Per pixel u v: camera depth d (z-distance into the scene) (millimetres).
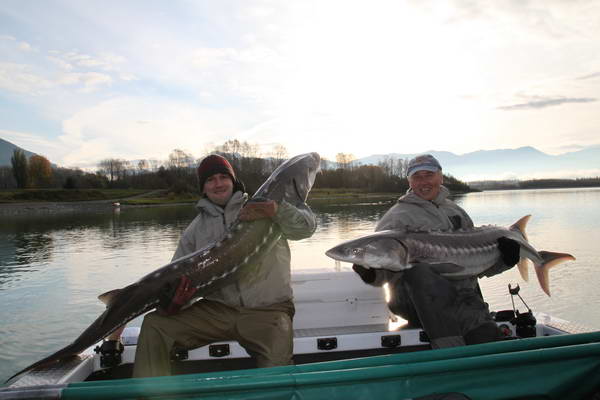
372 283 4738
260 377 2928
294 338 4688
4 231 42594
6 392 2777
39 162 150250
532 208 51688
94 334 4258
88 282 17391
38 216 68500
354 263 4551
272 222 4637
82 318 12773
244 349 4547
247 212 4488
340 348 4727
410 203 5559
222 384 2889
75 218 61219
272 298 4516
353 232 31062
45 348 10656
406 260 4625
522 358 3119
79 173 164125
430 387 3057
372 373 2990
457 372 3086
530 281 14938
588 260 17625
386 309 5270
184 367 4516
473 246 5102
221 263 4449
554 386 3146
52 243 31047
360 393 2984
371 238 4602
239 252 4484
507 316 5102
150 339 4156
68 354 4168
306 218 4613
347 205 70875
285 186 4742
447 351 3168
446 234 5059
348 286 5223
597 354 3180
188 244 4977
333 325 5215
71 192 118312
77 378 4172
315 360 4629
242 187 5148
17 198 109500
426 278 4340
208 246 4566
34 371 4172
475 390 3100
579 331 4871
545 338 3264
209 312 4391
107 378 4352
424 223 5383
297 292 5168
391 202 80000
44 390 2797
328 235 29422
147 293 4340
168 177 144875
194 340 4352
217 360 4582
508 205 59688
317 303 5191
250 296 4453
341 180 122500
